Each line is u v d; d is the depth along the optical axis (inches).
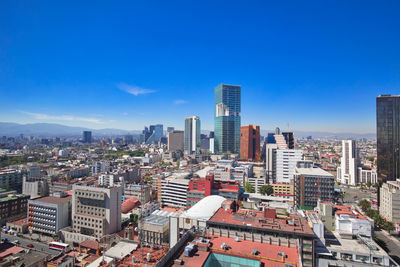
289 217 4291.3
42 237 7007.9
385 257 3912.4
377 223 7337.6
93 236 6628.9
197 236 3853.3
